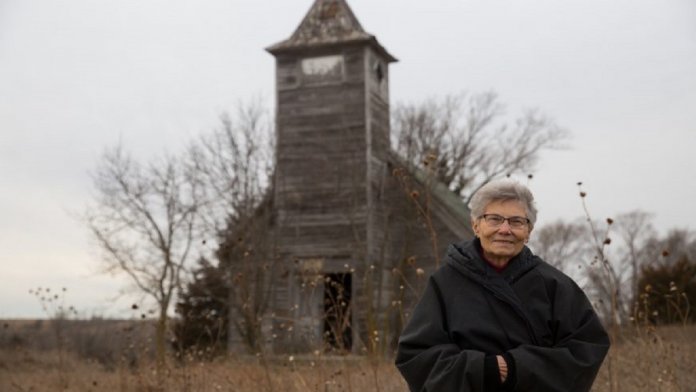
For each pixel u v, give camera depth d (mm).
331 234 22250
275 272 21078
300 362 10672
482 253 3773
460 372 3467
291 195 22797
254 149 21297
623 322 10430
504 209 3691
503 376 3432
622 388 7578
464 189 33469
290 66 23703
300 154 23062
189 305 17656
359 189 22453
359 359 10953
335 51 23406
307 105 23359
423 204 21984
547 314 3627
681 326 10891
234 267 18703
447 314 3703
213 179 21906
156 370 10234
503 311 3627
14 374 12484
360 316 19953
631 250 49406
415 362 3660
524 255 3764
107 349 16266
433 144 29219
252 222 20578
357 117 22906
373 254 21922
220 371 10039
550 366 3457
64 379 11438
